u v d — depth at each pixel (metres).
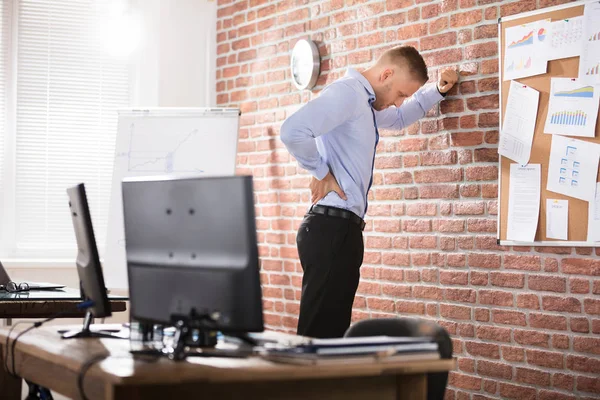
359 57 4.83
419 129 4.41
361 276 4.80
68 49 6.26
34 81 6.18
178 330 2.06
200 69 6.19
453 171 4.22
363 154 3.67
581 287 3.64
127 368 1.89
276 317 5.48
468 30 4.15
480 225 4.08
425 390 2.03
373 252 4.72
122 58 6.34
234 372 1.84
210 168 5.12
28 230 6.14
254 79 5.74
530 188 3.84
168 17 6.14
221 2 6.10
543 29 3.80
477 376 4.10
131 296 2.27
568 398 3.69
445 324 4.26
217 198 1.98
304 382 1.99
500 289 3.99
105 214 6.29
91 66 6.29
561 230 3.72
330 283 3.63
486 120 4.06
